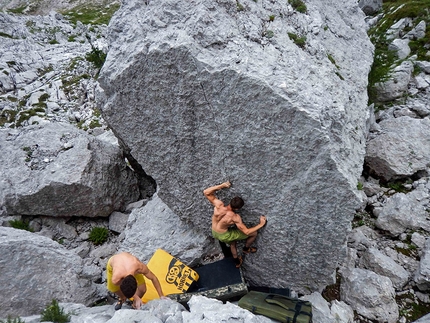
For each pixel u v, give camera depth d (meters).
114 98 5.76
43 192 7.93
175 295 5.81
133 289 4.64
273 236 5.87
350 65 7.11
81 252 8.03
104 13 44.75
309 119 4.67
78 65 19.70
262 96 4.79
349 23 8.84
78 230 8.74
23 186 8.03
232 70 4.77
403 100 10.80
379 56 11.67
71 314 5.28
